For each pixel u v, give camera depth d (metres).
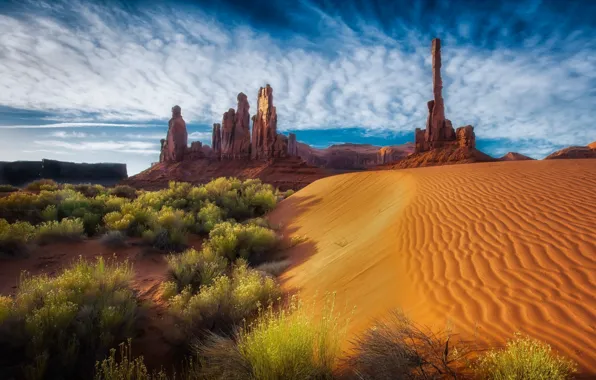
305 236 12.25
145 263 10.21
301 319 3.64
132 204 16.22
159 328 5.71
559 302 3.80
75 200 15.44
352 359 3.25
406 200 11.02
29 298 5.47
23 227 11.15
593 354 2.87
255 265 9.88
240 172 92.25
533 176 10.88
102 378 3.99
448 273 5.19
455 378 2.66
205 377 3.79
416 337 3.17
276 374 3.04
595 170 10.77
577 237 5.54
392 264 6.30
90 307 5.27
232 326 5.00
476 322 3.64
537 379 2.43
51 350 4.43
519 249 5.50
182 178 97.06
